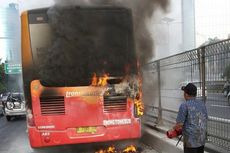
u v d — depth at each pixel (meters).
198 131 5.84
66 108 8.88
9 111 23.02
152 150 10.25
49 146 8.81
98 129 8.98
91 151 10.05
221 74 7.35
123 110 9.15
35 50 8.95
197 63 8.69
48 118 8.80
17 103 23.12
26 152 10.76
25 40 8.94
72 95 8.91
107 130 9.01
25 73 8.88
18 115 23.62
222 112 7.42
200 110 5.89
